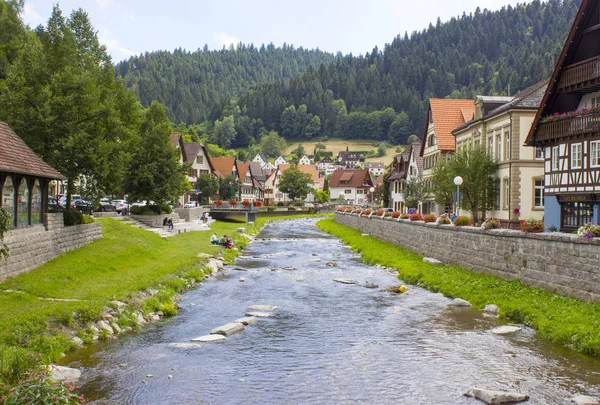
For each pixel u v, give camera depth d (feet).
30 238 76.18
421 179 227.81
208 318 64.08
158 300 68.49
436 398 39.27
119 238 113.50
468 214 159.84
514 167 133.80
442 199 152.46
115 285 71.36
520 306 63.41
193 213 230.68
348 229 218.79
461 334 56.54
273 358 48.80
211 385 41.83
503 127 140.87
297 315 66.18
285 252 142.20
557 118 103.81
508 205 136.77
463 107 207.82
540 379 42.65
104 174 103.60
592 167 98.73
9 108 96.89
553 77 103.24
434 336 55.98
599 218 98.73
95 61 132.26
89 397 38.91
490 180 146.20
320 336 56.39
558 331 53.36
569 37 97.66
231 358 48.70
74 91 100.83
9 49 154.71
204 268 99.76
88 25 132.26
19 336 46.62
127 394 39.65
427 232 117.29
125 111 135.03
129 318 59.98
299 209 387.75
